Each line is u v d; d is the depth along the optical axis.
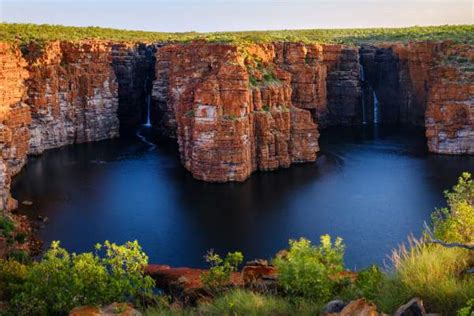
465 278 15.78
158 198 60.16
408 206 55.22
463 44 88.06
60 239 47.66
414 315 13.84
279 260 19.84
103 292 20.73
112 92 94.50
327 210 54.91
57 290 20.89
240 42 79.12
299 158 75.19
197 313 18.22
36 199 58.97
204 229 50.34
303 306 16.78
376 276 17.31
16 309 20.72
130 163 76.06
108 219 53.00
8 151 66.88
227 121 66.00
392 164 73.62
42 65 81.56
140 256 22.67
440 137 79.25
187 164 71.50
